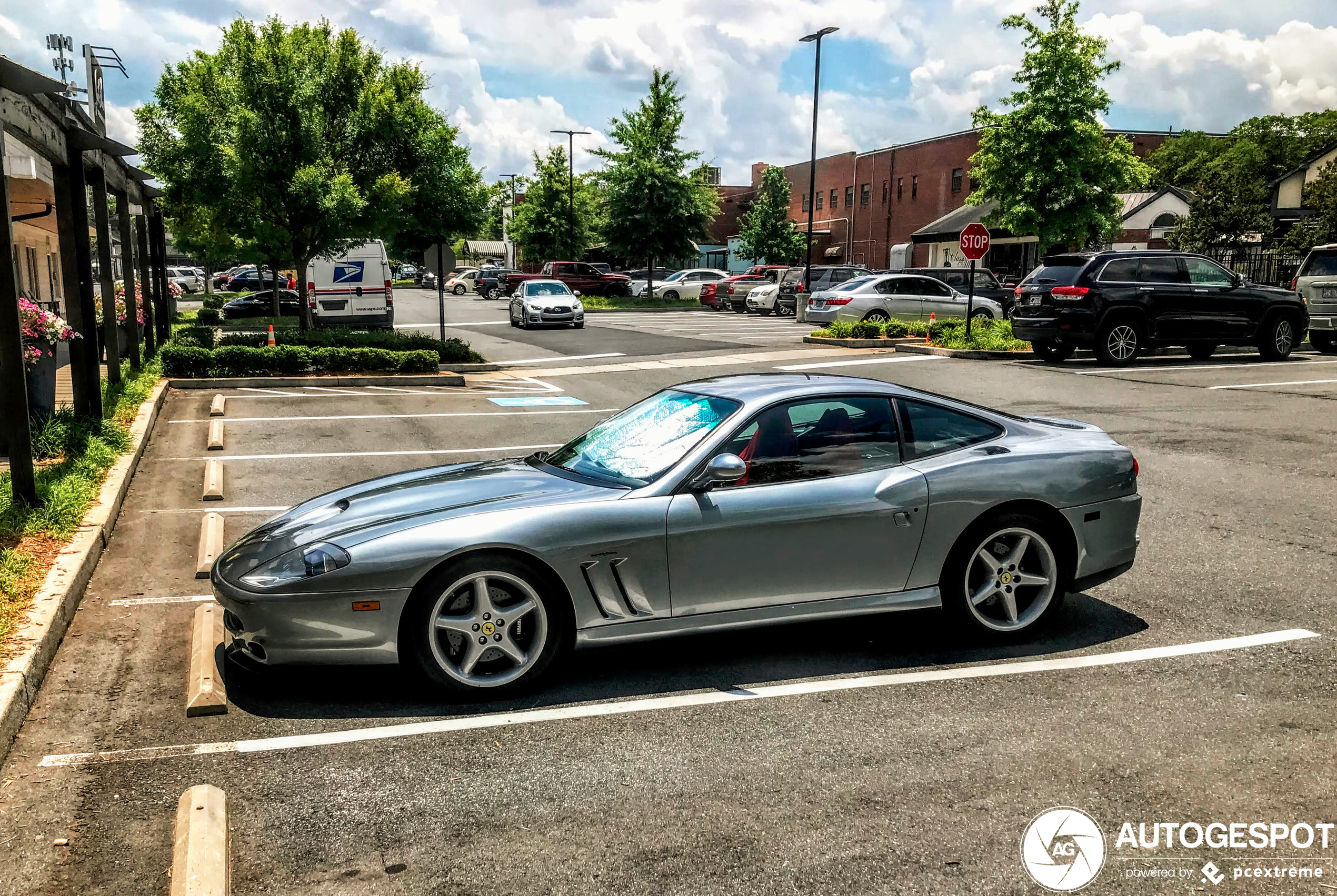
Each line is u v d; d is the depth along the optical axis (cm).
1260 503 767
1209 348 1831
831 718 407
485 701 427
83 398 952
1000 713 409
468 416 1273
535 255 5397
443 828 324
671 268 4803
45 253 2402
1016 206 3034
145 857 308
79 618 533
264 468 938
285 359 1612
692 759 371
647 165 4225
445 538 417
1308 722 396
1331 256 1969
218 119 1853
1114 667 459
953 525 477
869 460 479
